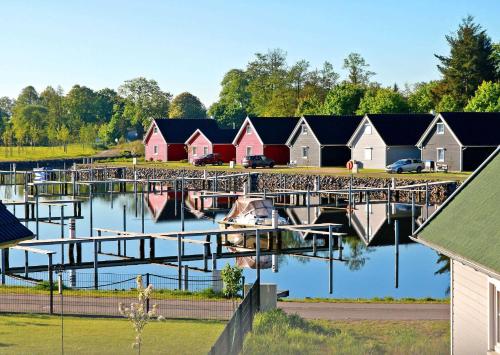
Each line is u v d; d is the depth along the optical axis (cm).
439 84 12619
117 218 6438
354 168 7650
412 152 7994
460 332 1775
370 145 8106
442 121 7406
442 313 2500
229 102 18225
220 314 2492
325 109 11869
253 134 9256
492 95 10144
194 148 10300
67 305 2633
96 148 16688
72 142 17388
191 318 2438
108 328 2298
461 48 12394
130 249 4772
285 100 14988
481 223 1664
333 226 4362
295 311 2553
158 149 10931
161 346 2086
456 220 1772
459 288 1778
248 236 5112
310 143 8688
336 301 2733
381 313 2512
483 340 1645
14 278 3662
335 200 7012
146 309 2509
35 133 17075
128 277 3722
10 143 16362
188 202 7700
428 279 3666
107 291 2914
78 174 10594
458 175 6994
